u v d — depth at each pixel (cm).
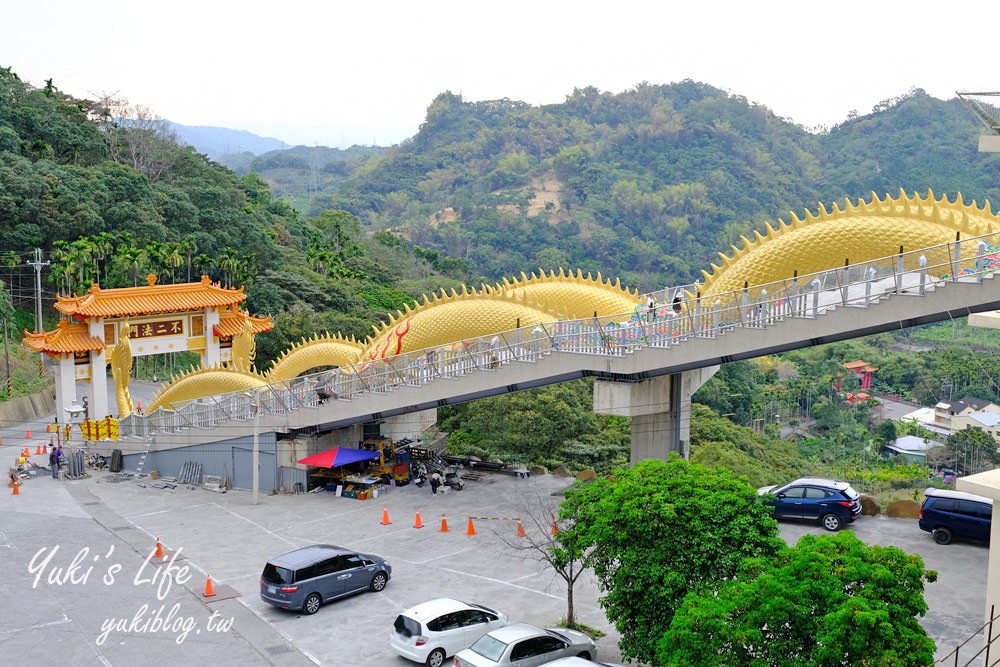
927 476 6062
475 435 5081
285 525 3662
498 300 4269
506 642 2120
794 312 3092
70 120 10494
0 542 3431
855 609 1554
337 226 13638
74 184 8619
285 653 2420
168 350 5491
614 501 2142
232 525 3691
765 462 6669
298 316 7894
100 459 4966
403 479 4269
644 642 2003
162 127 12788
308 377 4316
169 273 8738
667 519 2066
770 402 10044
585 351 3547
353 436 4453
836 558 1727
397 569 3070
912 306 2878
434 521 3641
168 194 10075
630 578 2062
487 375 3772
